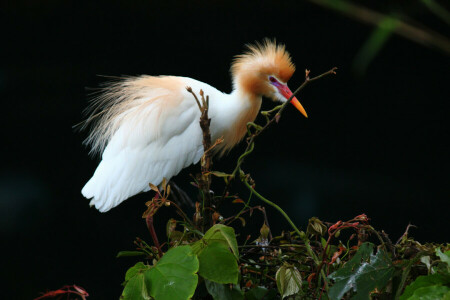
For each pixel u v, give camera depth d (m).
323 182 13.23
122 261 12.12
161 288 2.55
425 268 2.72
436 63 13.54
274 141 13.59
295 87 13.98
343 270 2.59
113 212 12.42
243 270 3.14
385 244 2.86
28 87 13.29
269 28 13.70
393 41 13.46
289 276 2.77
